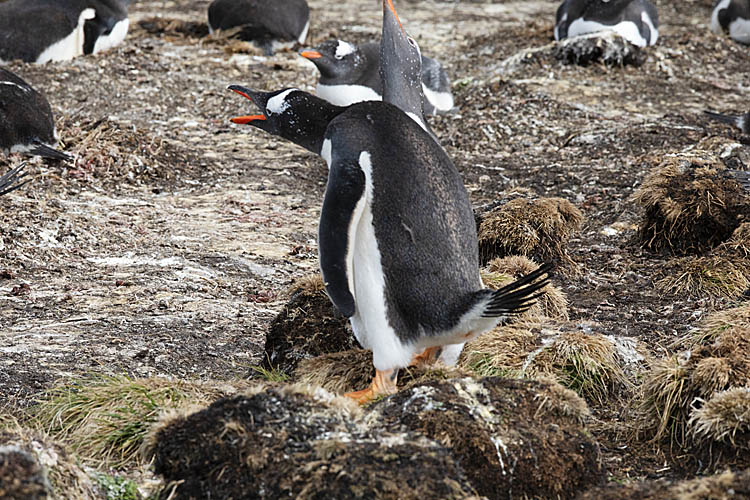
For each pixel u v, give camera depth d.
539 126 20.20
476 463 6.33
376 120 7.85
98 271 12.52
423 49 28.50
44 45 23.69
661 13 34.00
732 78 24.12
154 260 13.04
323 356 8.82
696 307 11.45
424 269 7.49
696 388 7.80
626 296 11.92
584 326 9.76
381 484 5.57
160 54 25.45
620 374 9.04
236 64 25.06
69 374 9.34
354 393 7.89
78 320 10.88
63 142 17.16
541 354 9.07
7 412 8.45
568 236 12.98
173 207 15.57
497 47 27.64
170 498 5.92
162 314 11.21
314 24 31.62
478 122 20.52
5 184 9.82
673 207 13.00
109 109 21.27
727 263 12.02
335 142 7.79
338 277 7.42
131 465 7.31
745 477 5.89
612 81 23.00
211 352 10.20
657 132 18.98
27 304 11.29
